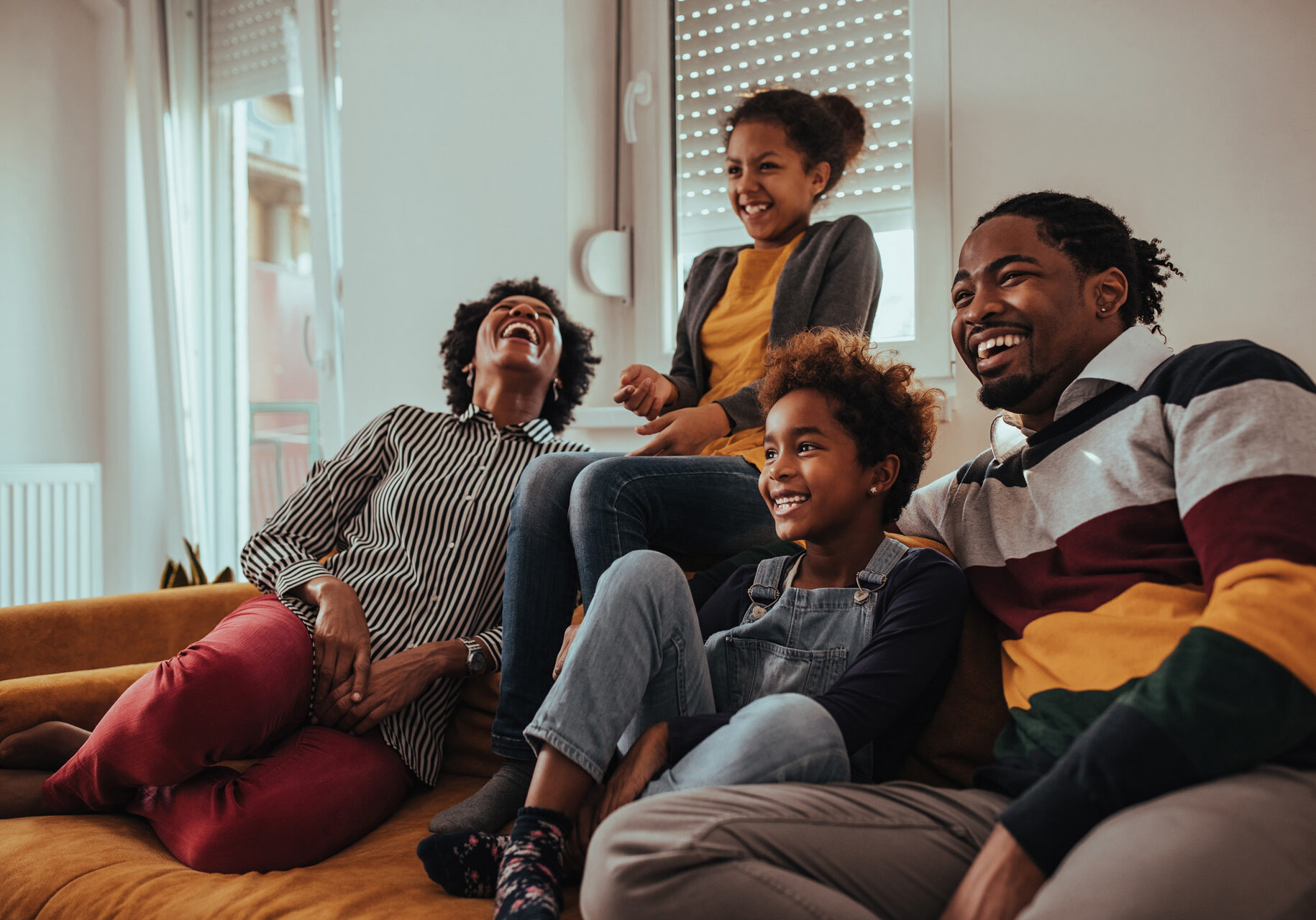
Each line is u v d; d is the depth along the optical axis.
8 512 2.98
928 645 1.00
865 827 0.79
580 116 2.30
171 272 3.11
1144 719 0.70
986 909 0.70
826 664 1.05
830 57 2.07
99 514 3.25
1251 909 0.62
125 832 1.19
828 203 2.04
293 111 2.99
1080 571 0.97
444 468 1.57
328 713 1.31
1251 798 0.68
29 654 1.56
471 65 2.41
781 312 1.56
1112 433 0.98
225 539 3.19
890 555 1.10
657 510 1.28
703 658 1.05
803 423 1.09
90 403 3.27
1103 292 1.05
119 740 1.16
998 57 1.77
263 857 1.10
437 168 2.46
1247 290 1.58
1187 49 1.62
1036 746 0.91
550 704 0.94
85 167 3.26
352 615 1.37
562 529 1.26
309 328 2.88
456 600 1.47
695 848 0.73
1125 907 0.62
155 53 3.11
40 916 1.02
